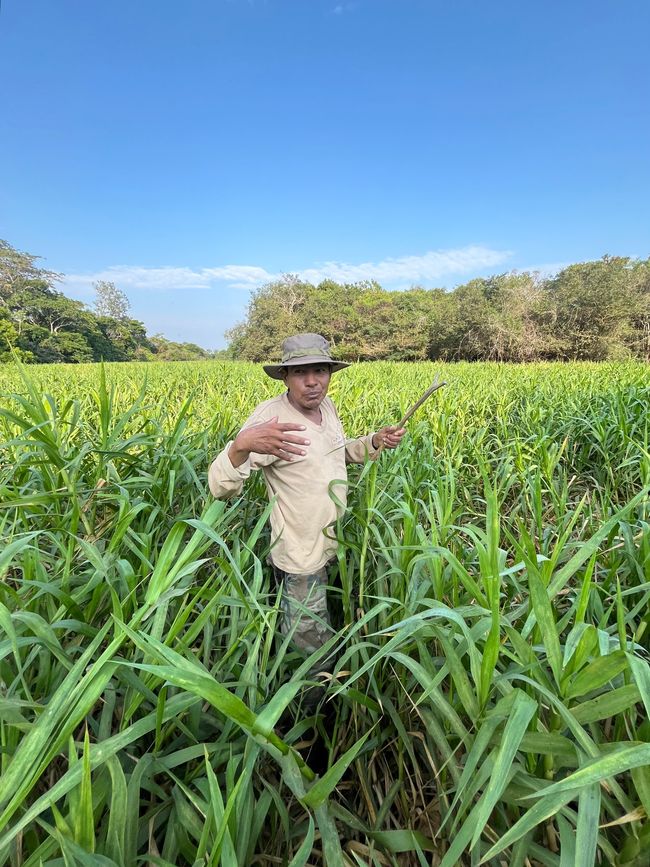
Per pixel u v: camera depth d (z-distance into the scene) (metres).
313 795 0.96
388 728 1.56
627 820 0.94
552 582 1.24
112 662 0.93
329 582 2.32
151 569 1.61
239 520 2.60
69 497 1.85
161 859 0.95
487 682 1.02
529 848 1.08
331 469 2.03
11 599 1.57
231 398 6.07
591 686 0.95
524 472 2.67
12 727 1.04
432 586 1.69
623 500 3.42
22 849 1.09
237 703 0.89
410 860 1.34
